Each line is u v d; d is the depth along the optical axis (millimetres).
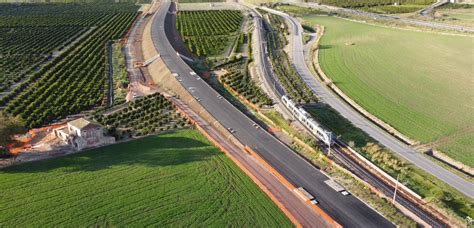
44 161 67312
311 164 66625
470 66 116750
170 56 126375
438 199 57250
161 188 59469
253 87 102188
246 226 51281
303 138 74250
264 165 65875
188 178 62188
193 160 67625
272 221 52188
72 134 73438
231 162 67125
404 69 116438
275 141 74250
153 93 98875
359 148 72188
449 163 68562
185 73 110312
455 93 97500
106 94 100938
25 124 81312
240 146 72312
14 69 121000
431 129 79625
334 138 75625
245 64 123938
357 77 111250
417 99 94750
